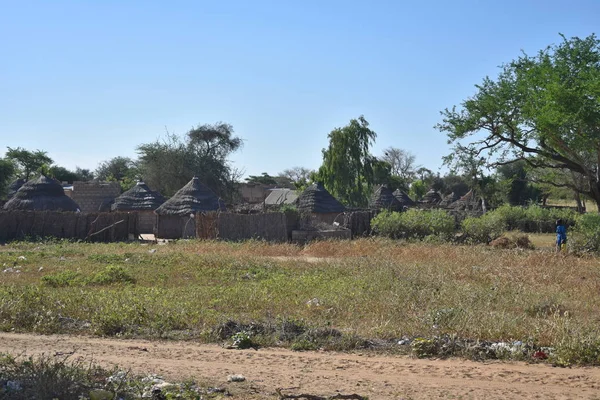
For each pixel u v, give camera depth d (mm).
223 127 65312
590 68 28250
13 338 10797
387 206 50531
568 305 13586
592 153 30188
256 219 32250
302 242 32062
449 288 14688
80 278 17625
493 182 60375
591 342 9484
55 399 6848
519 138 31078
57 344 10336
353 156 58969
